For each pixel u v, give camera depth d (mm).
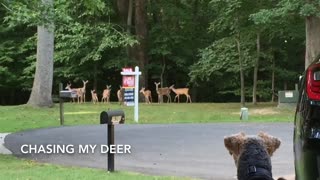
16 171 8414
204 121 17484
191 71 29344
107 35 31312
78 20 30359
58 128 15188
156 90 33812
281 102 23000
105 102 29562
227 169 8617
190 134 13375
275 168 8586
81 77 34500
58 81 35688
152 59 36406
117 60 33562
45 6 12398
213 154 10180
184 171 8453
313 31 21219
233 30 26453
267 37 27922
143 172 8391
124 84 18641
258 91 32688
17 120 18344
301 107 4047
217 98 37531
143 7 33406
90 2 17844
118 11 34344
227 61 26984
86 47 32531
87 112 21891
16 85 35062
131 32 34375
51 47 24719
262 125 15648
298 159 4047
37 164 9242
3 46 33594
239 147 3518
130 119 18453
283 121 17125
